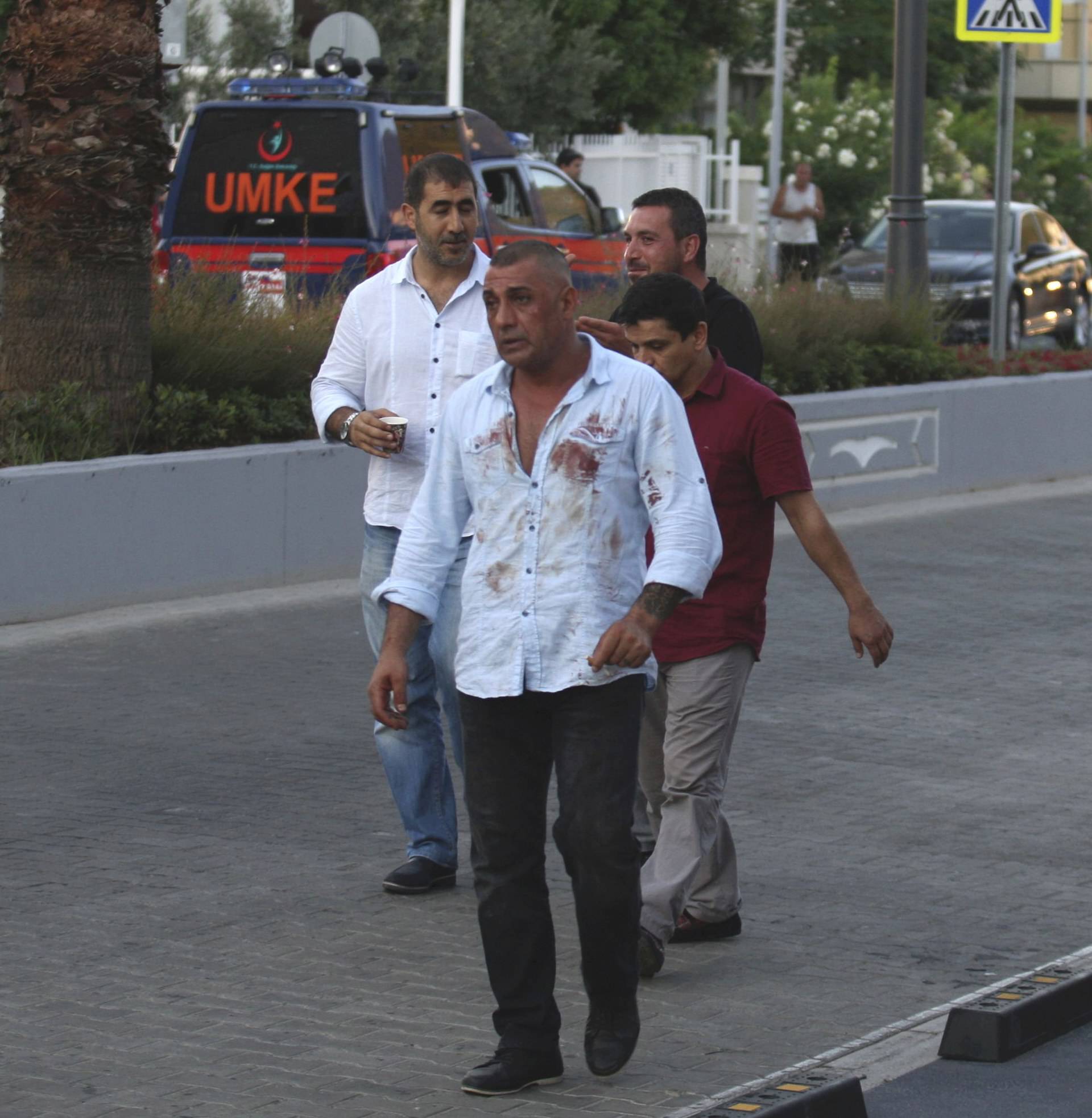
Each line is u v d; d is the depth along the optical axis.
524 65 68.00
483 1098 12.59
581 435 12.06
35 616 27.17
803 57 126.44
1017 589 31.97
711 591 14.88
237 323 32.53
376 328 16.91
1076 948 15.80
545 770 12.52
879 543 35.84
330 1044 13.52
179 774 20.45
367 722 22.78
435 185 16.61
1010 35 44.38
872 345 42.84
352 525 31.30
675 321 14.76
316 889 17.00
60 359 29.52
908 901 16.97
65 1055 13.25
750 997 14.62
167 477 28.53
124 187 29.48
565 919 16.42
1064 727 23.42
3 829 18.45
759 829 19.11
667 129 95.81
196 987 14.61
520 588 12.09
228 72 61.28
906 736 22.81
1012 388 43.06
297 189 42.03
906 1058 13.34
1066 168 114.06
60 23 29.05
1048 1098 12.66
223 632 27.14
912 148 44.69
